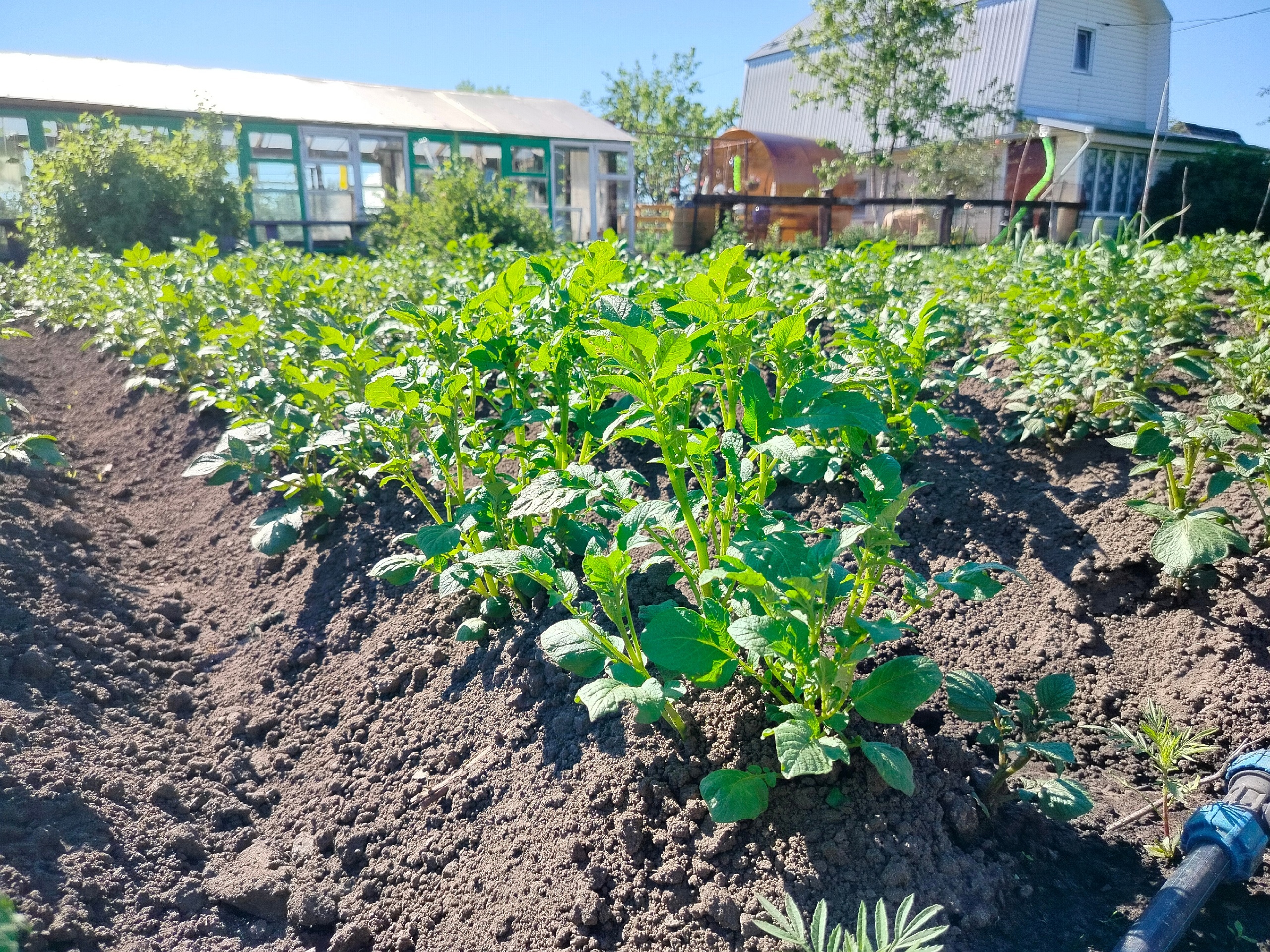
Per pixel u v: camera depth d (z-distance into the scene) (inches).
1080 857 83.3
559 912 82.7
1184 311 169.9
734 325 93.4
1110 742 95.8
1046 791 83.0
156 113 653.9
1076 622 109.6
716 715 92.5
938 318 161.6
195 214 582.9
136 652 137.1
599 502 107.5
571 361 119.8
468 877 91.6
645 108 1439.5
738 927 75.7
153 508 203.6
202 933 89.7
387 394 118.6
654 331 102.7
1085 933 74.5
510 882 88.4
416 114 771.4
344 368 151.8
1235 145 803.4
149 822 101.2
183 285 246.1
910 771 75.4
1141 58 855.1
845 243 604.1
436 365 125.0
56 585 143.8
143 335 276.7
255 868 97.8
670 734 93.0
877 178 819.4
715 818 77.4
